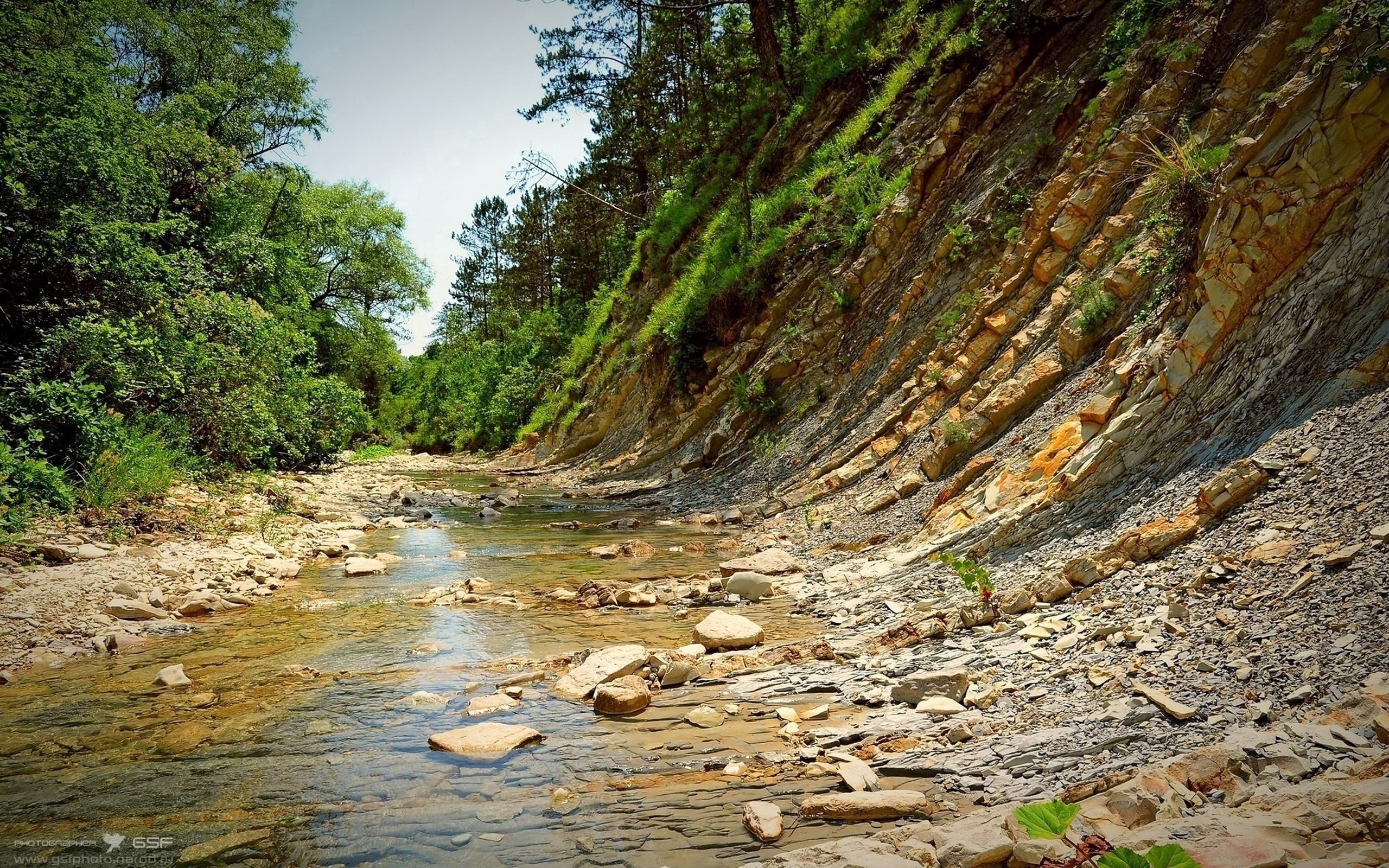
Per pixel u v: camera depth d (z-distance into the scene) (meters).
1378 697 3.34
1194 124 10.09
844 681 5.55
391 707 5.46
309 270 24.30
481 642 7.09
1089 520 6.80
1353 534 4.62
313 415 22.06
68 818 3.88
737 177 25.56
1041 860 2.75
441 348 59.84
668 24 28.41
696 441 20.00
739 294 20.53
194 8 22.86
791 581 9.10
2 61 12.88
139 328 13.66
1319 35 7.62
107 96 14.08
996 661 5.27
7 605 7.26
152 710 5.41
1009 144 14.26
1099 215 11.01
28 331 12.82
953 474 10.31
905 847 3.09
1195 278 7.55
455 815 3.87
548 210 49.31
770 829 3.47
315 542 11.95
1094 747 3.79
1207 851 2.48
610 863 3.35
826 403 15.75
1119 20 12.60
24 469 9.66
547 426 33.00
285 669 6.28
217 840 3.66
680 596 8.72
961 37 16.88
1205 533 5.61
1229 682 4.00
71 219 12.48
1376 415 5.29
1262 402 6.27
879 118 19.11
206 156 18.41
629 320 28.94
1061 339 10.12
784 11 27.05
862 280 16.56
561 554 11.63
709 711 5.17
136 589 8.23
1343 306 6.07
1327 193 6.59
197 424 14.93
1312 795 2.76
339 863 3.43
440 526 14.88
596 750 4.64
